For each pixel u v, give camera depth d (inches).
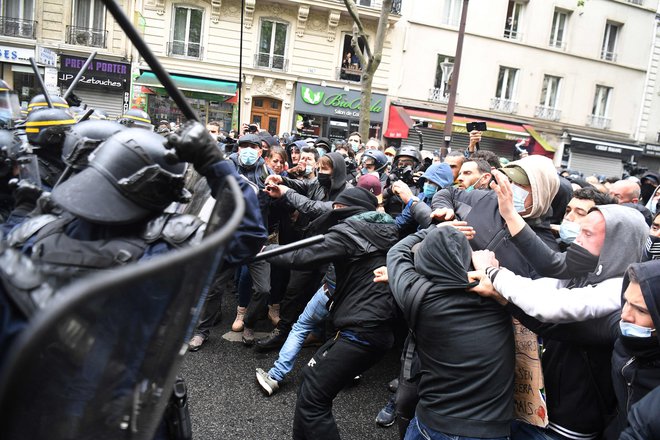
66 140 68.3
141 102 606.9
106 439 29.6
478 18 694.5
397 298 75.6
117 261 43.6
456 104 702.5
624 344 56.1
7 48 564.7
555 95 760.3
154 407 34.8
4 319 29.1
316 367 93.7
